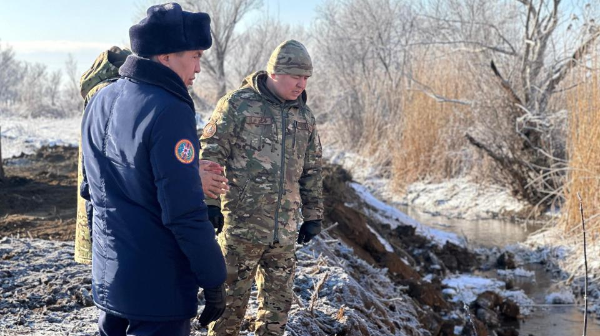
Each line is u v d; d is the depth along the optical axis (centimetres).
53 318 498
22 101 5241
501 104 1573
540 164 1540
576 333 812
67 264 612
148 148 272
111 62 370
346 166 2053
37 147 2097
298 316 514
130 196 278
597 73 1177
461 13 1936
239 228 399
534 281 1052
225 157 399
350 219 965
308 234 430
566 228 1199
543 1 1530
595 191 1151
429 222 1561
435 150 1941
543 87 1541
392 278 881
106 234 282
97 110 290
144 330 281
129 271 276
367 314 586
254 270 408
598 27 1285
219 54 3625
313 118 421
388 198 1908
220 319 407
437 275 1021
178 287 280
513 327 834
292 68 392
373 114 2350
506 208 1612
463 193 1775
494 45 1784
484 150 1630
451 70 1933
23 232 793
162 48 283
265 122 398
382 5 2828
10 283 561
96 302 286
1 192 1041
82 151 299
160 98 276
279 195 401
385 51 2752
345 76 2800
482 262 1162
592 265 1048
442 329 768
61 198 1049
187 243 271
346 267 730
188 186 270
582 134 1183
